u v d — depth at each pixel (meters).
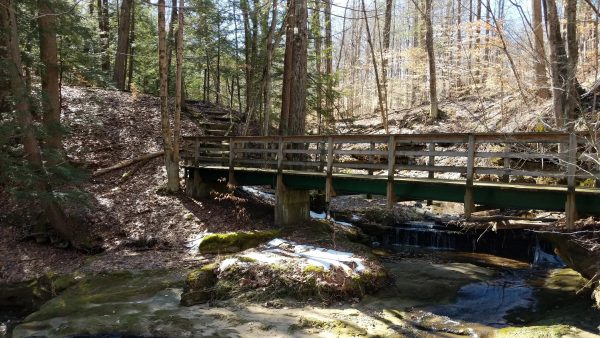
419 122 19.77
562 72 10.25
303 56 13.41
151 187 13.04
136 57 23.55
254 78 19.91
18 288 8.34
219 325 6.56
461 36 19.00
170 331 6.39
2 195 11.28
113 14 26.98
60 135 10.47
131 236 10.27
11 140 11.30
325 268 8.07
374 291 8.15
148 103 20.02
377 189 9.43
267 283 7.77
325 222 12.15
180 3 12.23
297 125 13.40
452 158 15.52
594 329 6.24
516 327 6.52
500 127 14.29
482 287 8.62
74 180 9.88
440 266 10.14
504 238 11.47
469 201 7.86
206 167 12.44
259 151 11.46
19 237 10.10
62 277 8.46
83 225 10.48
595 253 7.80
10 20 9.30
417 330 6.48
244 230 10.66
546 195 7.37
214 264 8.33
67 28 11.88
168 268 8.80
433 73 19.52
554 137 6.96
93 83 15.38
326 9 21.48
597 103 10.41
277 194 11.22
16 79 9.27
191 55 21.38
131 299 7.52
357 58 32.66
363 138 9.41
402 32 29.59
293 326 6.51
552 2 10.16
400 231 13.03
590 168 8.09
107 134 16.03
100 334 6.38
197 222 11.04
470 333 6.39
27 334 6.52
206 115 19.98
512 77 14.20
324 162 10.40
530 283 8.85
